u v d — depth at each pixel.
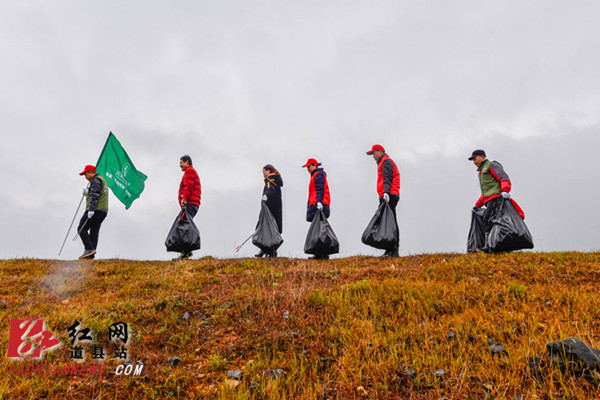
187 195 9.39
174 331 5.05
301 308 5.47
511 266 7.35
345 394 3.53
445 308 5.25
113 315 5.50
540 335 4.15
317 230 8.95
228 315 5.41
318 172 9.49
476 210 9.41
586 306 4.87
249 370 4.00
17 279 7.59
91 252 9.34
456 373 3.63
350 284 6.46
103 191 9.55
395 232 8.81
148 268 8.45
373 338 4.45
